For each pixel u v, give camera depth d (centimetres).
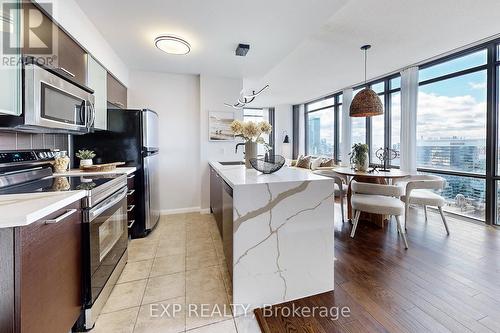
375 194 271
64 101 173
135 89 369
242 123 229
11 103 129
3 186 151
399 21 259
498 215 315
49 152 213
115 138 282
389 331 140
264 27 236
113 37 256
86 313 144
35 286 100
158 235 298
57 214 117
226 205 199
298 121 822
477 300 166
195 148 400
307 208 172
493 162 316
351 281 191
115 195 190
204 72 378
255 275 163
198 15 215
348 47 327
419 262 220
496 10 238
